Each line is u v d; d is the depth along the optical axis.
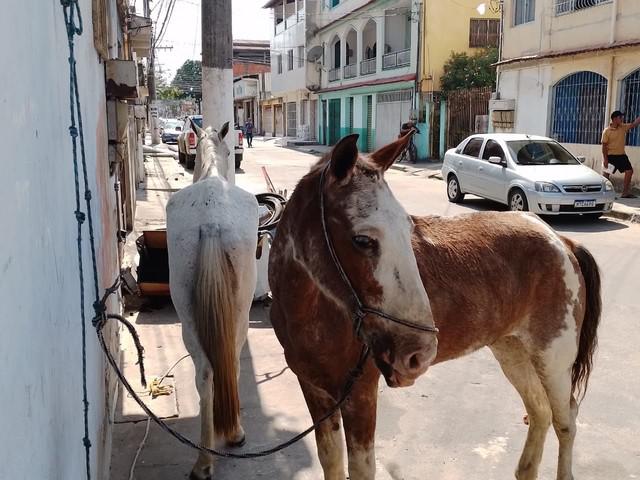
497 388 4.81
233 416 3.44
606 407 4.45
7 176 1.31
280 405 4.57
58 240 1.99
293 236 2.57
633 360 5.23
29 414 1.45
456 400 4.61
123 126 4.92
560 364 3.30
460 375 5.04
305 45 35.47
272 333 6.00
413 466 3.77
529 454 3.47
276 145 37.84
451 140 23.44
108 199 4.45
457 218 3.37
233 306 3.52
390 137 27.02
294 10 41.09
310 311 2.66
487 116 21.03
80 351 2.41
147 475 3.70
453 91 23.00
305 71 36.00
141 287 6.59
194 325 3.56
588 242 9.68
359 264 2.20
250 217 3.90
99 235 3.45
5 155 1.29
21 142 1.47
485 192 12.82
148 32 10.02
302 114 40.91
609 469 3.71
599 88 15.09
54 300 1.86
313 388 2.87
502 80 19.06
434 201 14.16
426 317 2.14
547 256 3.26
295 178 18.86
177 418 4.37
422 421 4.30
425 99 23.70
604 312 6.39
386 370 2.16
